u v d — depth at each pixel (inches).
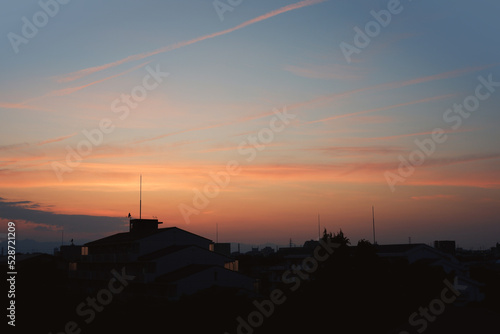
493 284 2341.3
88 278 2726.4
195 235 2583.7
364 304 1429.6
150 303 1968.5
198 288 2097.7
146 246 2450.8
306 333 1456.7
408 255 2466.8
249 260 3595.0
